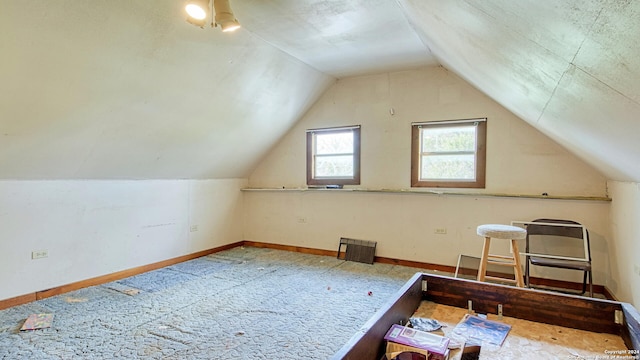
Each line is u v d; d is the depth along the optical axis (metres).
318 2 2.59
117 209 3.76
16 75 2.26
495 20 1.26
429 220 4.17
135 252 3.94
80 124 2.88
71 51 2.34
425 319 1.74
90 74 2.56
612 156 2.05
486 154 3.89
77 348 2.27
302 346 2.31
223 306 2.98
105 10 2.26
